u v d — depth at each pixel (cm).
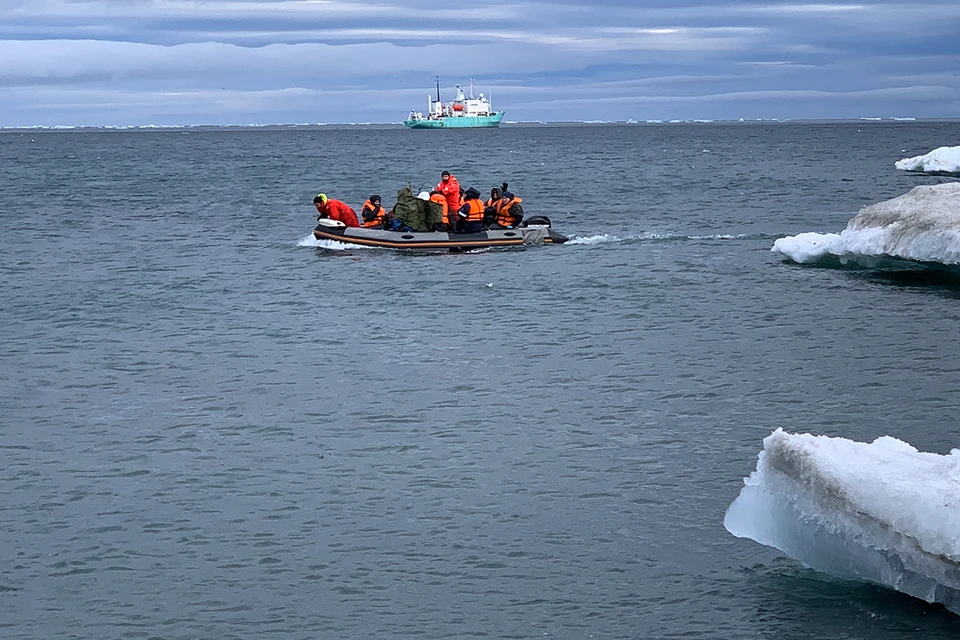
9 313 2353
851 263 2720
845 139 15488
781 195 5391
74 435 1484
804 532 1010
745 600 991
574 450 1391
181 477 1316
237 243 3534
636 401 1603
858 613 957
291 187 6406
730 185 6144
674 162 9144
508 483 1280
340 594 1015
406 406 1598
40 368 1859
